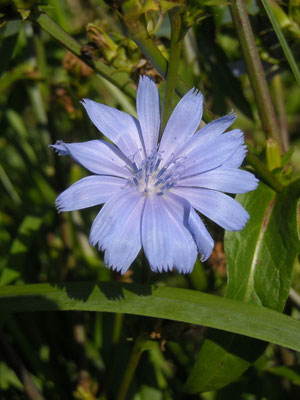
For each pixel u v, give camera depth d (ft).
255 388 0.35
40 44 0.39
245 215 0.22
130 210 0.21
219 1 0.19
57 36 0.25
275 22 0.26
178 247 0.20
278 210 0.26
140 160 0.23
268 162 0.28
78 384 0.37
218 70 0.39
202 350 0.26
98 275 0.39
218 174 0.22
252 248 0.26
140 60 0.27
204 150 0.23
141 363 0.37
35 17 0.25
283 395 0.37
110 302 0.24
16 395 0.38
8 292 0.25
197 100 0.23
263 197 0.27
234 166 0.22
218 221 0.22
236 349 0.26
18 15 0.24
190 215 0.20
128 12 0.21
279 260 0.25
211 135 0.23
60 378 0.39
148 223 0.20
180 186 0.23
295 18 0.29
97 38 0.27
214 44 0.38
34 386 0.34
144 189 0.22
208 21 0.37
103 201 0.21
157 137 0.23
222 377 0.26
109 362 0.36
